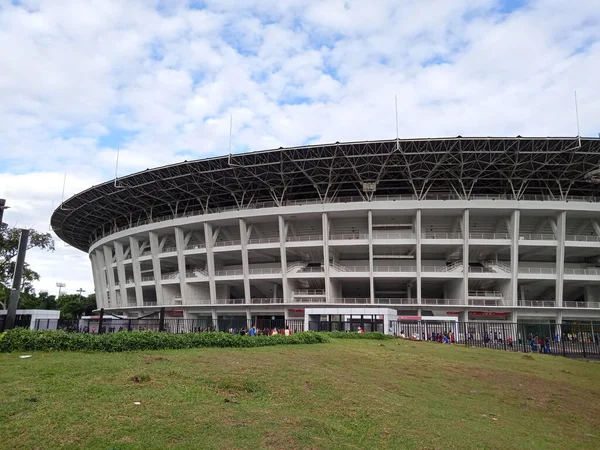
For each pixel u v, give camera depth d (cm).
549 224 5734
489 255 6044
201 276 6162
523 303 5422
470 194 5453
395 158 5003
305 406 1093
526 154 4828
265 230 6319
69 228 8594
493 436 1055
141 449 723
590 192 5816
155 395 1025
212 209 6291
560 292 5334
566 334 3831
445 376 1783
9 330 1612
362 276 5488
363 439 909
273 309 5803
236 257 6538
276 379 1316
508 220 5500
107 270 7800
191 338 1917
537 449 1012
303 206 5612
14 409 855
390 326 3956
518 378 1900
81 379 1117
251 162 5256
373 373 1670
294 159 5116
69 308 10894
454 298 5712
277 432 853
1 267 6134
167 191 6209
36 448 705
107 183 6131
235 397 1105
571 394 1720
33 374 1127
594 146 4703
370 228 5472
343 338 3142
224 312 6119
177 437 787
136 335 1759
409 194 5909
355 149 4925
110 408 908
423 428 1038
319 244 5594
